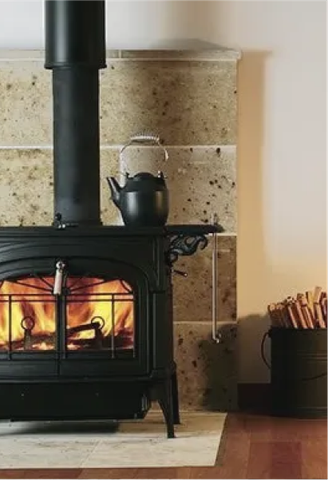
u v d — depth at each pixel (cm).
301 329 467
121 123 486
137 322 427
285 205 493
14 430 446
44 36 491
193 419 467
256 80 492
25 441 425
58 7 450
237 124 488
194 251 437
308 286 493
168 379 428
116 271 425
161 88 486
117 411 430
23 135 487
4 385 429
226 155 486
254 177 493
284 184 493
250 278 494
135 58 485
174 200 487
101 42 454
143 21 492
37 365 427
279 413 473
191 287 488
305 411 468
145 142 486
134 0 491
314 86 491
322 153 492
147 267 426
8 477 369
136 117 486
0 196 488
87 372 427
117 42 492
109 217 488
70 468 381
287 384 470
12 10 493
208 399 488
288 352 469
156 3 492
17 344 429
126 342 429
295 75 491
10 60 486
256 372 495
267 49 491
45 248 424
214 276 483
